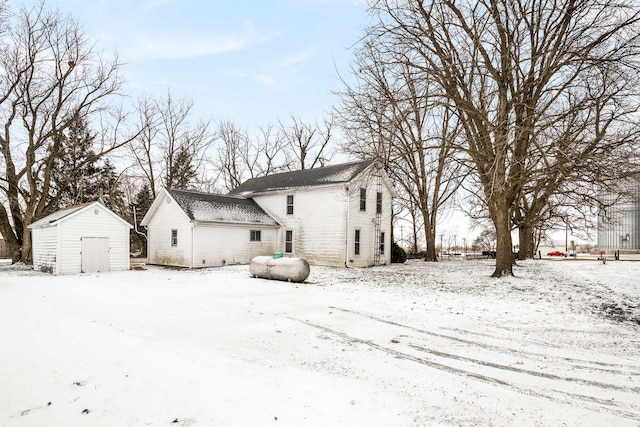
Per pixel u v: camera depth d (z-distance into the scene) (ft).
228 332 25.67
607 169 44.68
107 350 20.47
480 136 54.44
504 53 51.85
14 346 21.06
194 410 13.88
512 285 49.26
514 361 21.16
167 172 133.28
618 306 36.83
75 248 67.46
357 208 82.48
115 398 14.80
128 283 51.49
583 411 14.78
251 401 14.69
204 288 46.52
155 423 12.96
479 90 57.57
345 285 51.47
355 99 58.49
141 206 134.82
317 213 84.28
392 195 92.89
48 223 66.69
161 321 28.30
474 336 26.50
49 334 23.73
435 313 33.99
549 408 14.99
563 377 18.70
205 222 79.05
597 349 23.71
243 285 49.57
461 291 46.39
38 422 13.02
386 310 34.88
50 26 86.33
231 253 84.33
